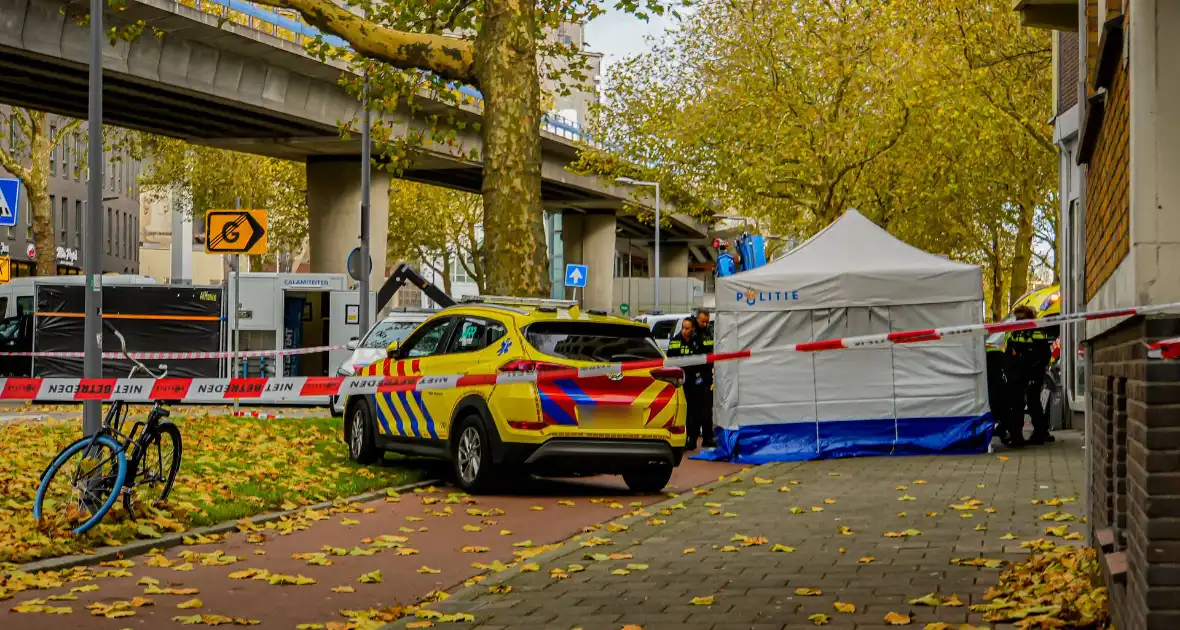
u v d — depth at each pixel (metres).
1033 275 56.94
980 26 29.36
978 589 7.89
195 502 12.02
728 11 38.78
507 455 13.64
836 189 37.62
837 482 14.80
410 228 66.75
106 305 31.38
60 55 33.28
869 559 9.12
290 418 21.52
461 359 14.39
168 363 31.47
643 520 11.85
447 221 67.06
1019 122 30.89
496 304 14.76
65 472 10.45
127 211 94.50
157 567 9.48
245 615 7.89
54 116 71.75
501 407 13.66
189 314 31.66
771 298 18.41
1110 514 7.05
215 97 39.16
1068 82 23.30
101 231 11.63
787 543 10.18
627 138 42.91
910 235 43.38
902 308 18.44
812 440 18.39
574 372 9.16
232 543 10.63
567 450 13.54
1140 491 5.15
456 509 12.98
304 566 9.66
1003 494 13.01
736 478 15.51
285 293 32.06
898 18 32.69
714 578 8.68
